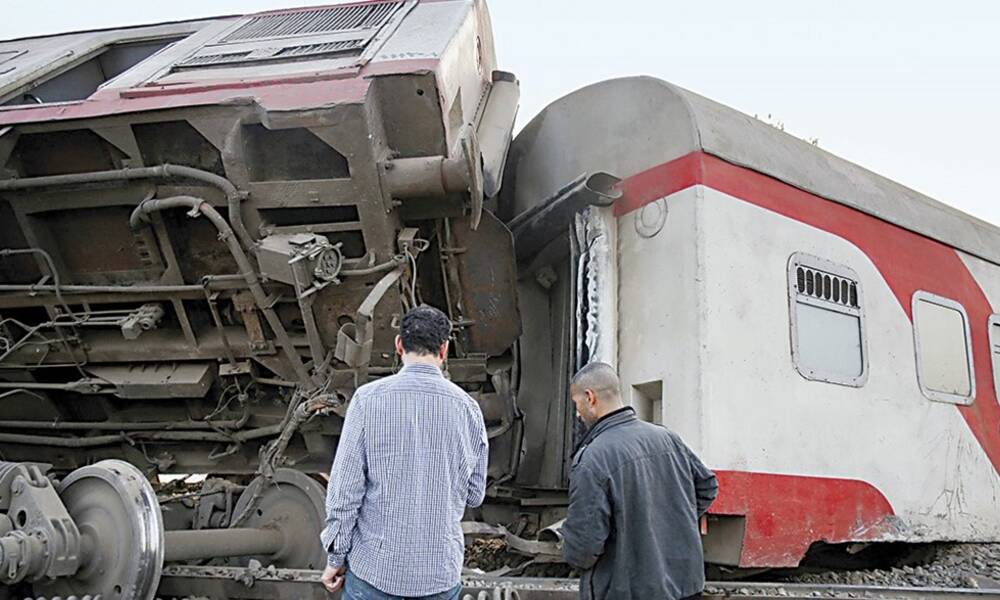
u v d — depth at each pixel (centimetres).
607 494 326
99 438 598
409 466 300
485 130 638
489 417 579
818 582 584
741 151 544
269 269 464
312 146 474
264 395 564
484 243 533
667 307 513
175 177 474
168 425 581
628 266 545
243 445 584
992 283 751
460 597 399
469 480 321
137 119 463
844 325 583
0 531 411
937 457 635
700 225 505
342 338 461
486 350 573
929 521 614
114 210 501
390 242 482
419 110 470
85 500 429
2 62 633
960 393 675
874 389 592
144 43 672
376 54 492
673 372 501
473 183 467
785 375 530
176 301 513
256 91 467
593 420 358
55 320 527
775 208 552
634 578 323
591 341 535
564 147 625
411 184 464
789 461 521
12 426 602
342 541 298
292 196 470
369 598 293
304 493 490
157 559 410
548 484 603
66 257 521
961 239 728
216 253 507
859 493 562
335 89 455
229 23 637
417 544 296
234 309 522
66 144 484
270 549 478
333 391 505
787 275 548
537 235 604
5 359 551
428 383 311
